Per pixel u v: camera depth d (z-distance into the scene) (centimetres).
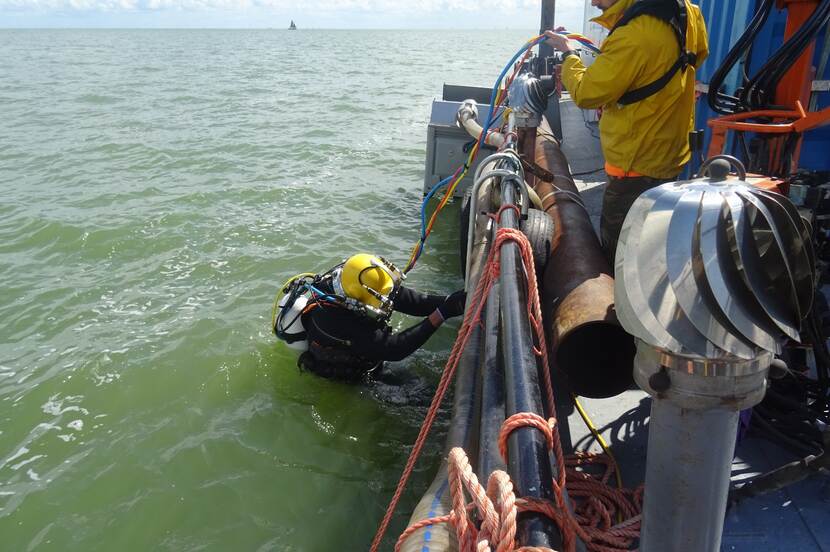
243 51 6003
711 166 120
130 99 2022
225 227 774
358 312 399
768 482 224
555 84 466
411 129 1440
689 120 345
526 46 488
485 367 219
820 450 258
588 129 1023
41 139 1351
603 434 304
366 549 321
